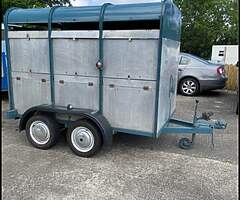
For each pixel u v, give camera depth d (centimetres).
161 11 344
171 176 354
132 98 383
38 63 433
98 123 384
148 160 400
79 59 402
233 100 868
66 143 458
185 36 2514
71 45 402
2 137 481
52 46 414
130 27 409
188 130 431
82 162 389
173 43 425
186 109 731
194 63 930
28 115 439
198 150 444
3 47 645
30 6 1203
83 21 385
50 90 434
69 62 409
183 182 340
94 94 405
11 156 405
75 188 321
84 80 406
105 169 369
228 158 415
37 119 425
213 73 904
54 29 438
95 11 378
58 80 424
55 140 428
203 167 382
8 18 434
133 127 393
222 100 868
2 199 298
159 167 379
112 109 400
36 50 429
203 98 895
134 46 365
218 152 438
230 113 700
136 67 371
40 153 418
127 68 376
